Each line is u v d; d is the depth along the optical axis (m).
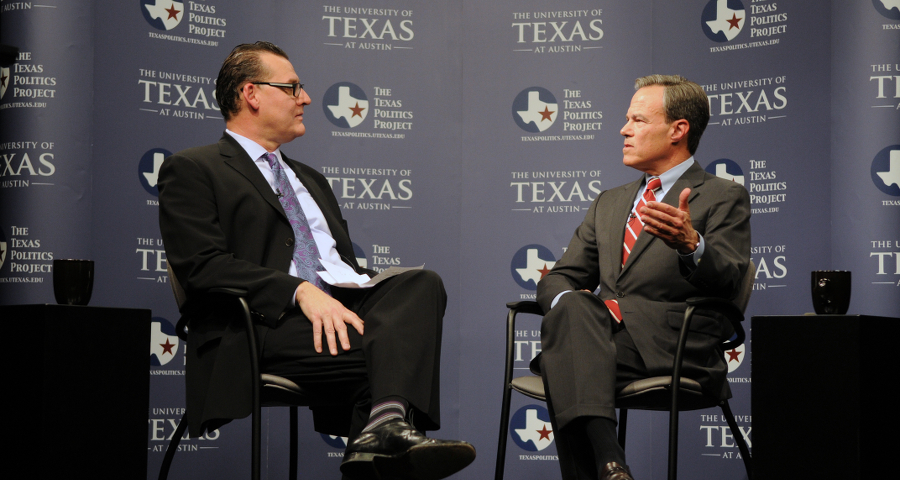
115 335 1.98
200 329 2.08
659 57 3.62
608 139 3.66
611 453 1.90
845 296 2.07
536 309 2.50
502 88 3.73
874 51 3.23
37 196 3.12
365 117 3.69
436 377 2.01
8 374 1.91
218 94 2.40
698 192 2.45
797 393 1.97
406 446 1.74
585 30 3.71
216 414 1.93
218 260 2.05
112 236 3.25
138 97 3.35
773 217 3.38
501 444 2.33
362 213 3.64
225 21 3.55
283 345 2.01
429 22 3.76
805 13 3.38
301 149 3.63
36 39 3.16
